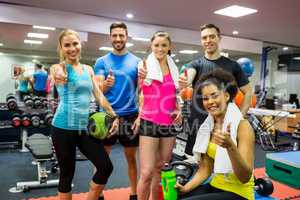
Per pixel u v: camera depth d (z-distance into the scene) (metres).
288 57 10.22
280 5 4.82
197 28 6.77
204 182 1.99
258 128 6.42
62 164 2.10
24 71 7.21
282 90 10.14
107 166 2.13
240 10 5.19
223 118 1.77
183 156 4.20
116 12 5.54
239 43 7.62
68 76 2.07
